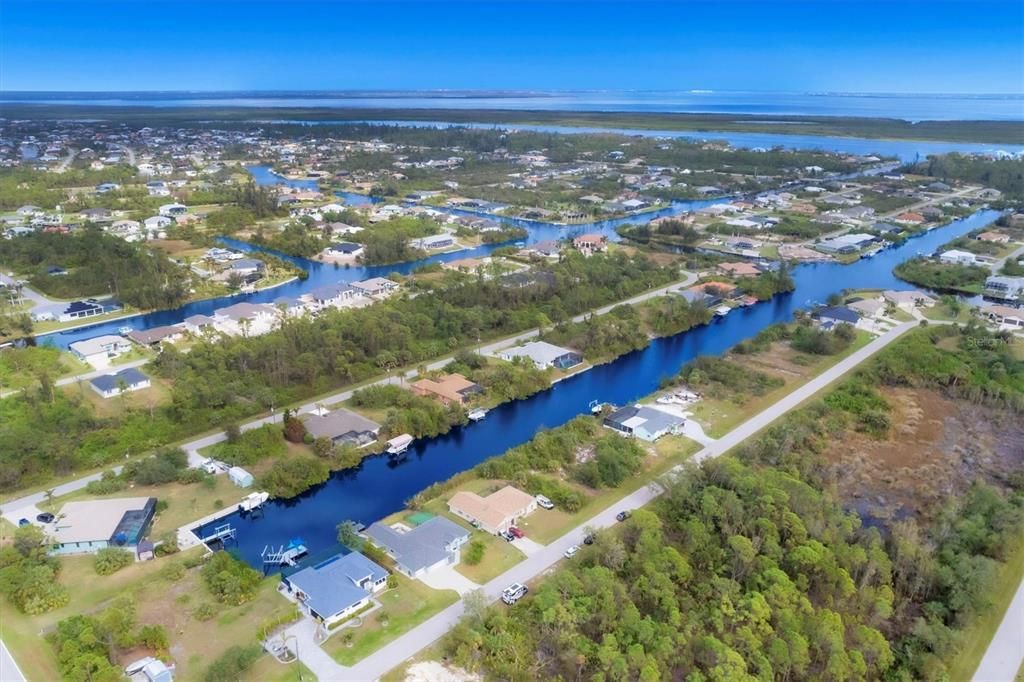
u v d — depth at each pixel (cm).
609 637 6856
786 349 15788
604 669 6650
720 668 6581
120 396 12525
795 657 6800
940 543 8788
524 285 18388
